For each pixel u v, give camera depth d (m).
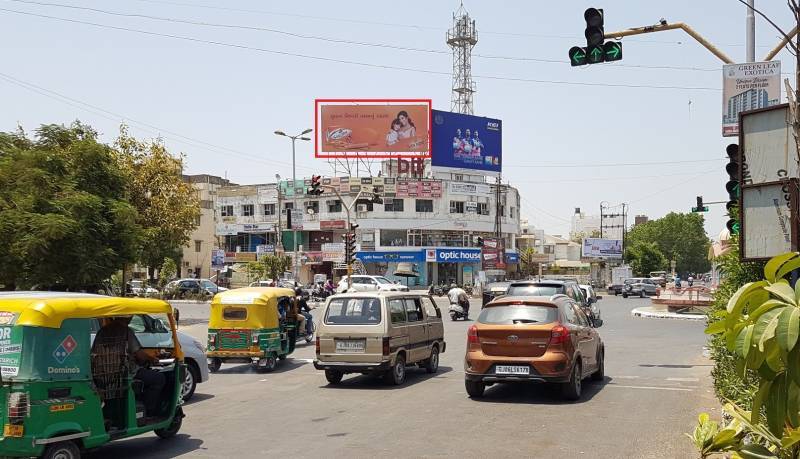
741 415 3.85
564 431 9.38
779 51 12.73
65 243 19.66
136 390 8.98
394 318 14.28
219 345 16.81
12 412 7.07
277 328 17.19
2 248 19.02
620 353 19.45
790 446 3.32
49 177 20.67
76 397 7.57
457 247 68.88
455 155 70.50
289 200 71.00
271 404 12.20
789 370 2.93
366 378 15.53
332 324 14.18
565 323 11.84
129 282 41.12
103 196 22.67
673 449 8.30
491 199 73.19
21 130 22.88
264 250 70.88
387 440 9.00
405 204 67.88
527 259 79.38
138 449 8.96
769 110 6.86
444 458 8.00
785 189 6.68
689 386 13.43
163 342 11.70
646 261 108.44
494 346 11.76
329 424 10.21
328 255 67.56
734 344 3.19
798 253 3.16
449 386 13.86
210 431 9.98
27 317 7.28
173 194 35.16
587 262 99.56
